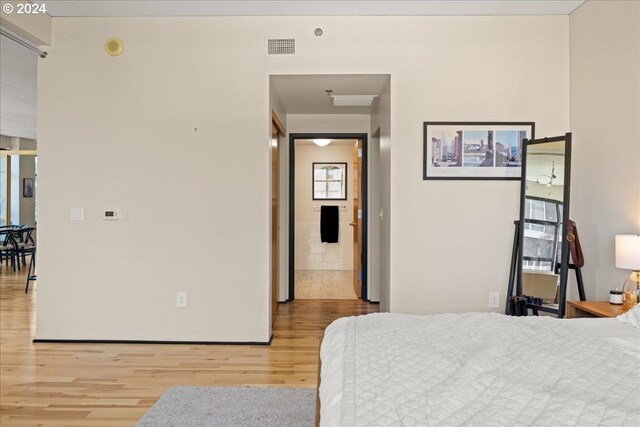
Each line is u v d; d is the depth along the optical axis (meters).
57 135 3.89
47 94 3.88
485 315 2.21
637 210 2.99
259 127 3.88
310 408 2.66
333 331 2.08
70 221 3.89
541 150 3.48
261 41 3.86
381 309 4.62
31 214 10.10
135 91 3.88
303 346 3.87
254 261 3.90
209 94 3.88
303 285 6.92
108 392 2.89
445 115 3.83
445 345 1.75
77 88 3.88
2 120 7.80
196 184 3.89
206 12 3.78
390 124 3.87
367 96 4.65
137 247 3.90
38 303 3.91
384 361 1.56
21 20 3.52
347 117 5.67
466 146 3.84
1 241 8.97
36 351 3.67
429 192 3.86
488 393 1.29
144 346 3.82
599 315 2.75
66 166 3.89
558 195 3.36
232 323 3.91
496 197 3.85
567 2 3.58
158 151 3.88
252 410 2.64
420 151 3.86
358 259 6.00
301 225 8.69
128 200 3.89
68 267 3.90
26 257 9.48
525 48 3.82
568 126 3.82
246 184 3.89
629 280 2.89
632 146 3.03
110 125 3.88
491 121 3.83
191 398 2.79
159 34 3.87
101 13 3.80
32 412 2.62
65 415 2.58
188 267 3.89
